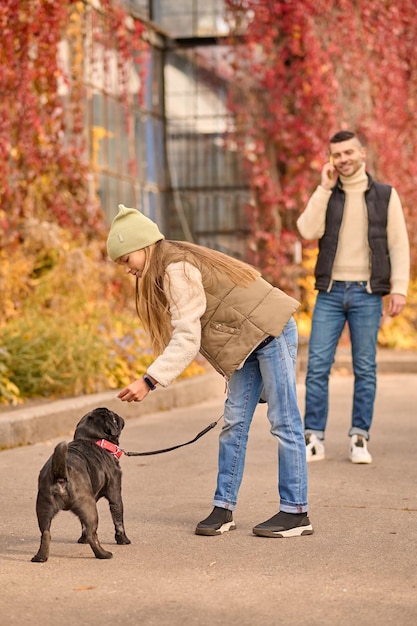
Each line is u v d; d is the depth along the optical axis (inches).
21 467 329.1
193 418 455.2
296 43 762.8
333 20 751.7
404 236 353.7
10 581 201.3
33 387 449.4
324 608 183.6
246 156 807.1
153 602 187.6
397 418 453.4
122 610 182.9
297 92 769.6
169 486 303.3
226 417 247.0
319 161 767.7
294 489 242.2
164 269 226.2
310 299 785.6
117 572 208.2
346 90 761.6
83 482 215.8
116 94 893.2
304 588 196.4
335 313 354.3
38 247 595.8
